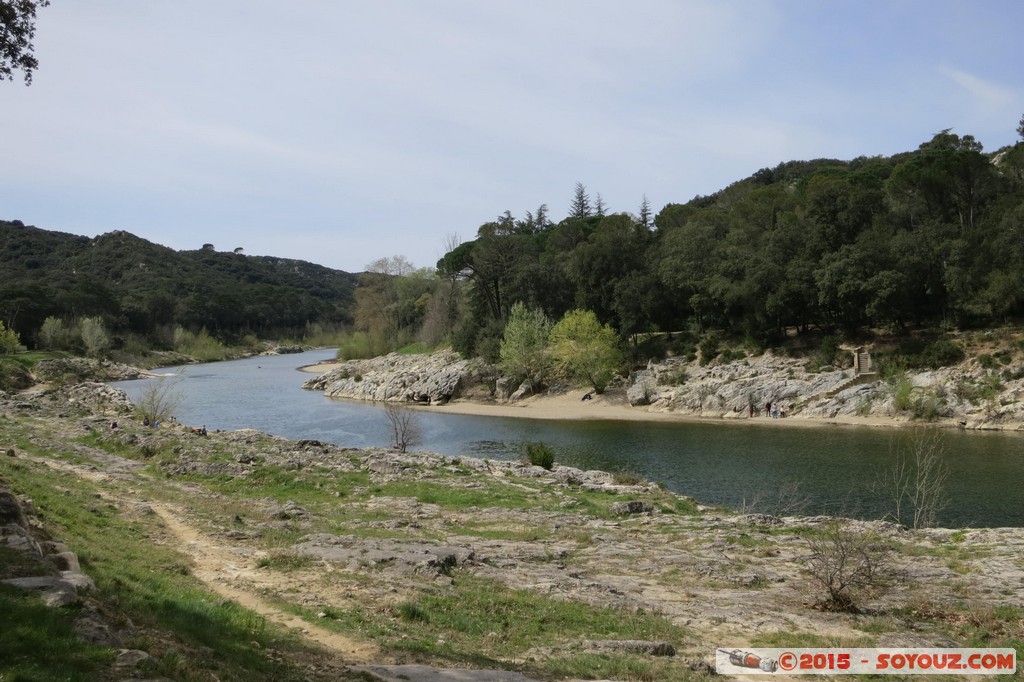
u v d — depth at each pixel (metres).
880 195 90.50
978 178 91.44
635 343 99.75
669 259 99.62
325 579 16.33
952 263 77.69
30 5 17.95
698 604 16.89
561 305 111.81
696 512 32.09
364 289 167.88
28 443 35.84
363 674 9.98
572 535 24.75
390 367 121.19
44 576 10.69
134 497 25.55
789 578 19.62
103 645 8.43
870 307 77.38
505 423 77.06
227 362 184.62
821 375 76.50
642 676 11.53
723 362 88.00
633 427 71.88
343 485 32.34
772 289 86.44
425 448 60.34
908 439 59.03
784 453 54.38
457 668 10.97
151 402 56.62
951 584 18.81
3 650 7.32
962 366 70.25
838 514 36.22
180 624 10.66
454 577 17.89
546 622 14.69
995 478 43.53
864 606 16.91
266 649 10.88
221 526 22.27
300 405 93.31
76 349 142.12
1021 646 14.35
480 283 119.12
